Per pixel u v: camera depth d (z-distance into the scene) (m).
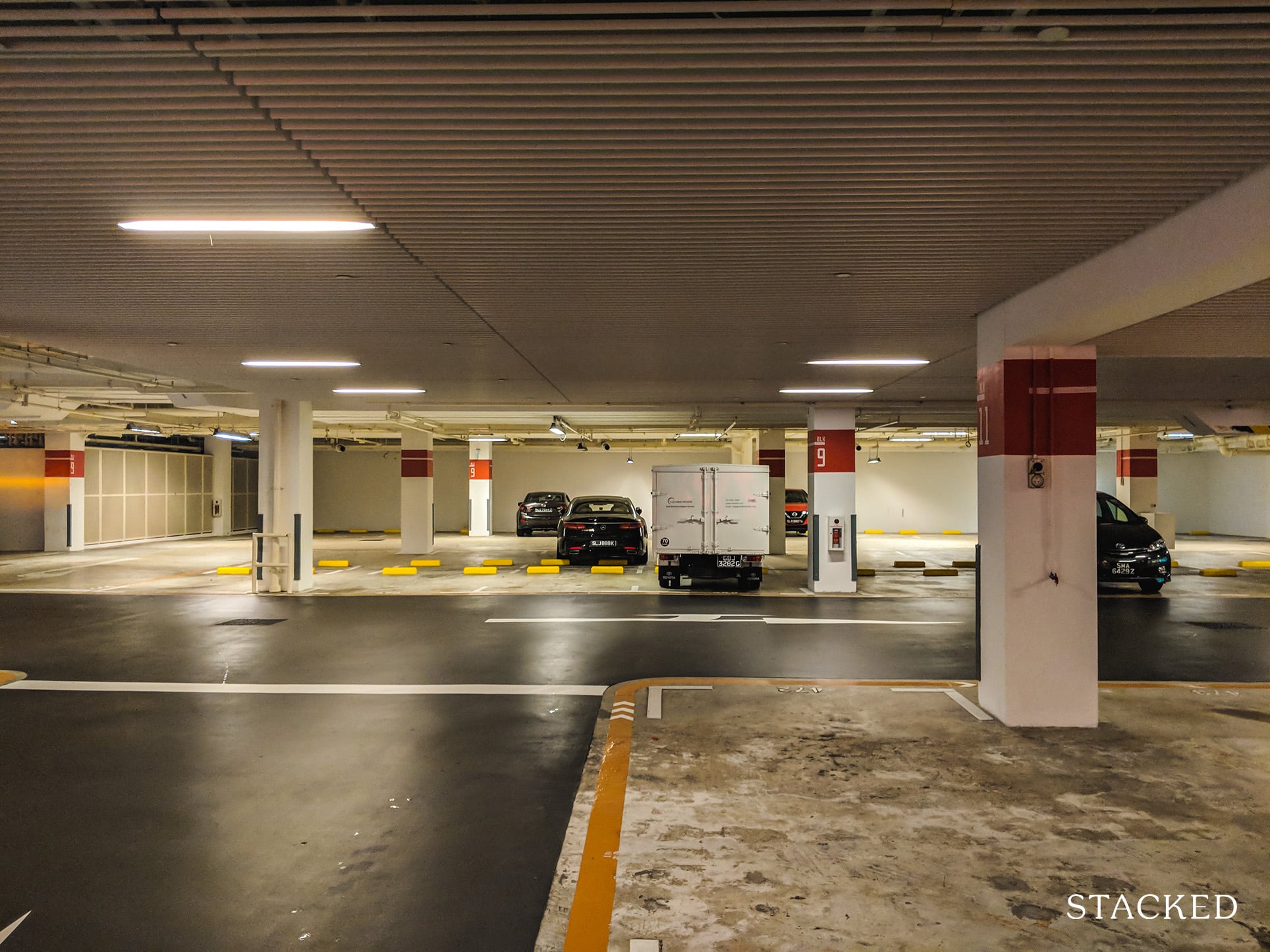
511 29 2.32
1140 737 5.15
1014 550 5.49
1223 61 2.45
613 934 2.82
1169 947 2.75
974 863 3.38
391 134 2.95
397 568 15.81
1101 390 12.19
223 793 4.29
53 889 3.23
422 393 12.02
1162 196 3.57
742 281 5.14
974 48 2.42
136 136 2.99
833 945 2.75
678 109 2.76
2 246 4.35
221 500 26.41
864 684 6.64
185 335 7.12
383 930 2.92
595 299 5.68
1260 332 6.31
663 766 4.61
